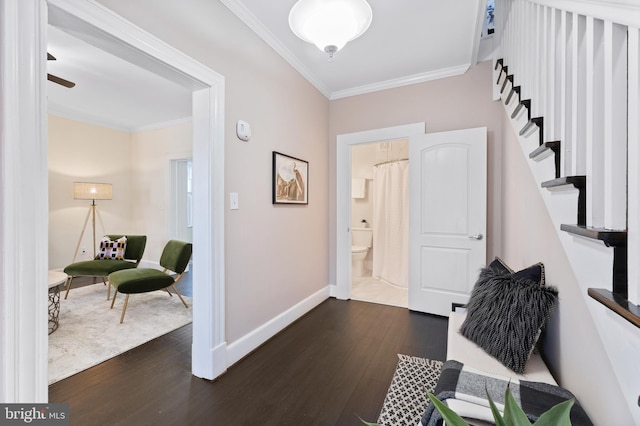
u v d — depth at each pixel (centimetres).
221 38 182
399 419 144
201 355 178
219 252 180
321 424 141
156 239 473
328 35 158
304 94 288
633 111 67
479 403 97
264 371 186
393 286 398
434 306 287
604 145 81
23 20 94
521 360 126
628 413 74
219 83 178
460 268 275
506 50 210
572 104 102
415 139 296
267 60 229
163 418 144
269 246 235
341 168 340
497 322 138
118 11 124
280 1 189
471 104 278
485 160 263
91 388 167
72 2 107
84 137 435
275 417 145
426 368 189
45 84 100
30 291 97
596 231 75
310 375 182
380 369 188
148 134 474
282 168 251
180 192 474
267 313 233
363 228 480
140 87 318
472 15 206
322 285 333
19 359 95
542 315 129
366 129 327
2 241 92
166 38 146
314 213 313
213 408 151
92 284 383
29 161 96
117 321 263
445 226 281
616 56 76
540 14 134
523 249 187
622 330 74
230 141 191
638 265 66
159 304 310
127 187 488
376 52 254
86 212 438
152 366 191
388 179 420
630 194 68
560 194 116
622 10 68
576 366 108
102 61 262
